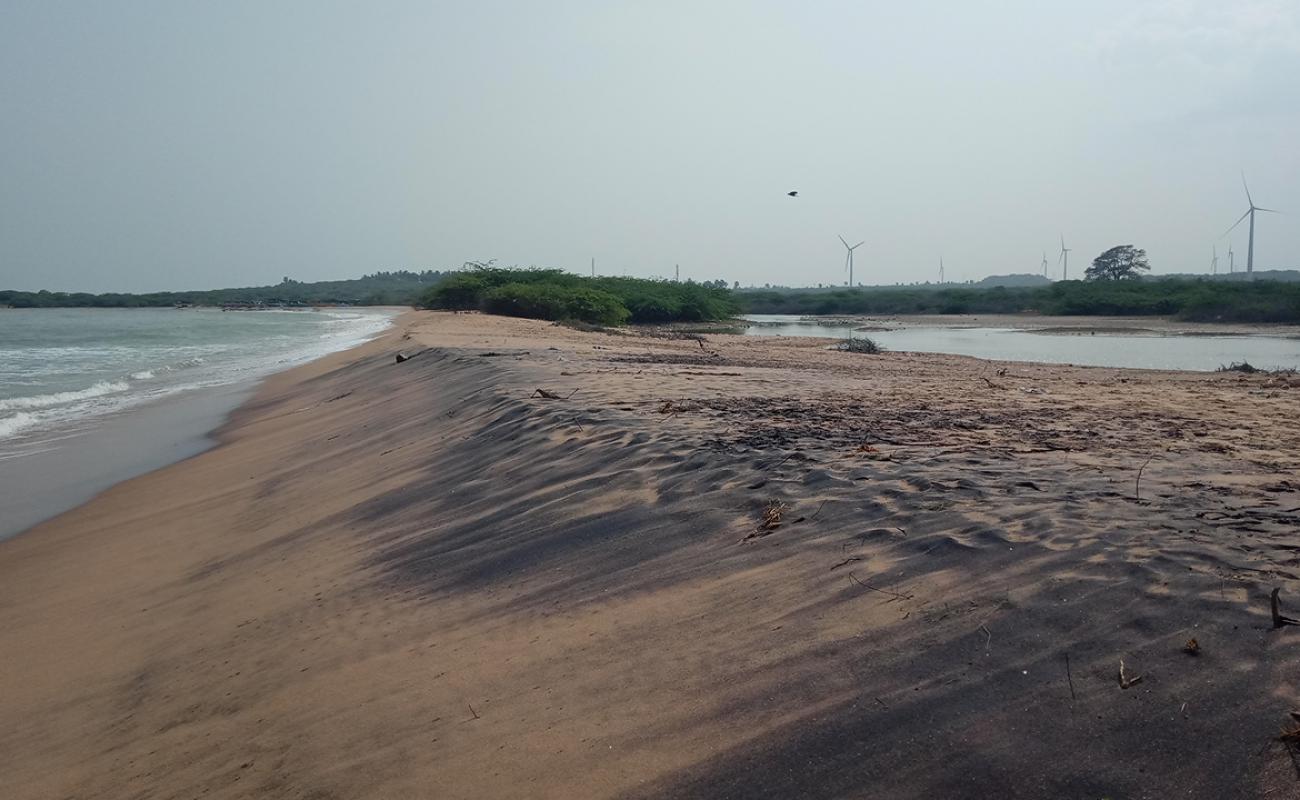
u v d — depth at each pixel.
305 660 4.98
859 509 5.25
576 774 3.29
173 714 4.79
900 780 2.89
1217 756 2.72
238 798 3.73
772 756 3.13
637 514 5.95
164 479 12.15
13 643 6.51
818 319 71.00
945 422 8.66
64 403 20.98
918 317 73.69
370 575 6.17
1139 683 3.12
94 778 4.27
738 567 4.79
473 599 5.25
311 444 12.81
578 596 4.90
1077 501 5.07
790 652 3.78
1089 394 11.86
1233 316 55.62
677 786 3.10
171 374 28.58
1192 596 3.60
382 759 3.71
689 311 64.50
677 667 3.88
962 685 3.30
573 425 8.86
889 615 3.91
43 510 10.87
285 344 44.41
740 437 7.64
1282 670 3.02
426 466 9.05
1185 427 8.28
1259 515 4.66
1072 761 2.82
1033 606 3.74
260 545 7.80
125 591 7.34
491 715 3.84
